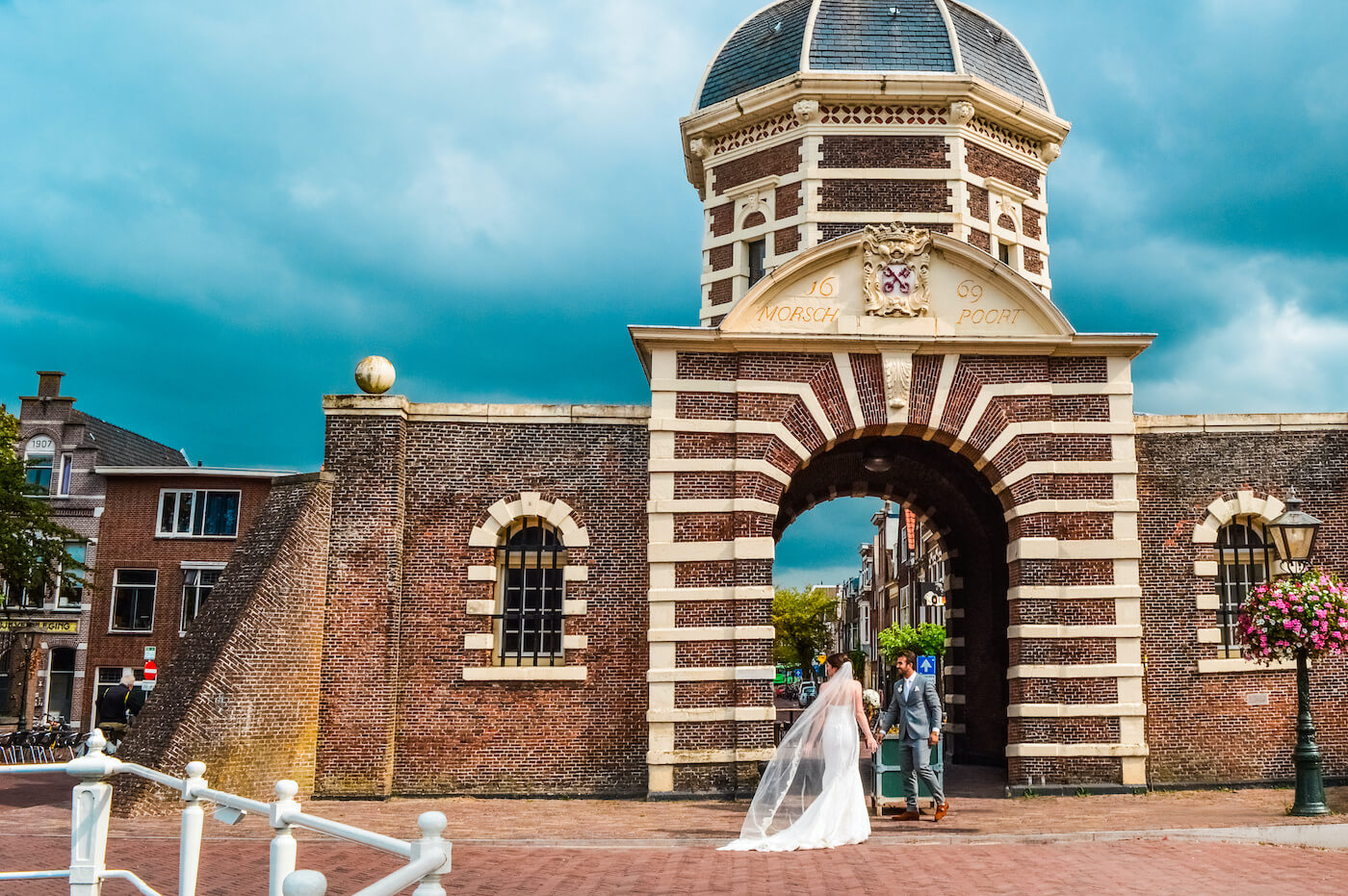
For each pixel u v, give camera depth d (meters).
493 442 18.53
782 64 22.03
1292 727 18.19
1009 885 9.48
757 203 21.98
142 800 15.10
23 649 37.66
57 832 12.98
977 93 21.30
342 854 11.58
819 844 11.84
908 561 59.97
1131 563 17.75
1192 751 17.91
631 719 17.78
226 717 16.06
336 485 18.09
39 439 39.12
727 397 18.00
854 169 21.16
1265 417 18.97
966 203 21.12
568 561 18.31
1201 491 18.75
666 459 17.75
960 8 23.20
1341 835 12.49
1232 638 18.56
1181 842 11.92
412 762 17.62
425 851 4.20
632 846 12.24
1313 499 18.83
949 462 21.50
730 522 17.66
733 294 21.98
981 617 22.33
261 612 16.73
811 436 17.97
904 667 14.47
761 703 17.11
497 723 17.75
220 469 38.22
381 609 17.77
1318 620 13.88
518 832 13.51
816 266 18.23
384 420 18.30
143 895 6.51
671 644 17.28
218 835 13.19
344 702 17.50
